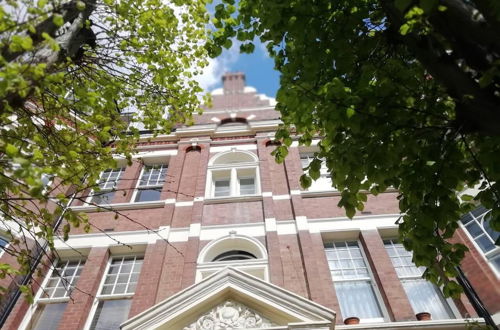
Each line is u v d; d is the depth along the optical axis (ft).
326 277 27.94
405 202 16.70
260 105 57.62
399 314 24.82
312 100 14.80
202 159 41.83
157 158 43.70
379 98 13.93
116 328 26.30
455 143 15.02
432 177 14.89
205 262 29.60
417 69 16.30
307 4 15.23
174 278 28.17
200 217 33.94
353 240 32.24
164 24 21.67
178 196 36.81
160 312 21.29
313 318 20.70
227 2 17.98
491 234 28.55
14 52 11.98
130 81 21.94
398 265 29.60
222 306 22.18
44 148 16.78
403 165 15.46
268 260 29.22
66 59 15.75
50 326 26.71
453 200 16.35
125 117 25.11
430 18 12.46
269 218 33.17
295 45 16.35
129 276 30.35
